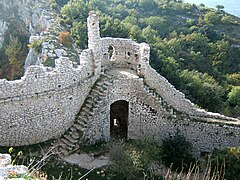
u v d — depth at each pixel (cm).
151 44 6394
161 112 3216
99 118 2967
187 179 1489
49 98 2673
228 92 6594
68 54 5125
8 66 6606
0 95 2445
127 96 3147
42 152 2638
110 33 5809
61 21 6531
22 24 8112
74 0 7812
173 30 9600
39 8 7775
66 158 2689
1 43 7538
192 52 7756
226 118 3397
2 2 8256
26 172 1280
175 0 12800
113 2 11100
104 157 2809
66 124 2858
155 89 3284
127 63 3434
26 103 2559
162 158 3075
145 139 3062
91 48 2984
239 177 2745
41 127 2703
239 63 8094
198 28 9850
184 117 3266
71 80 2814
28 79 2528
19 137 2616
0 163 1361
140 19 9600
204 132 3291
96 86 3028
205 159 3250
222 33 9988
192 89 5594
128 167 2616
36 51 5416
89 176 2550
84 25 5875
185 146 3156
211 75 7325
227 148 3047
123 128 3500
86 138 2888
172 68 5625
